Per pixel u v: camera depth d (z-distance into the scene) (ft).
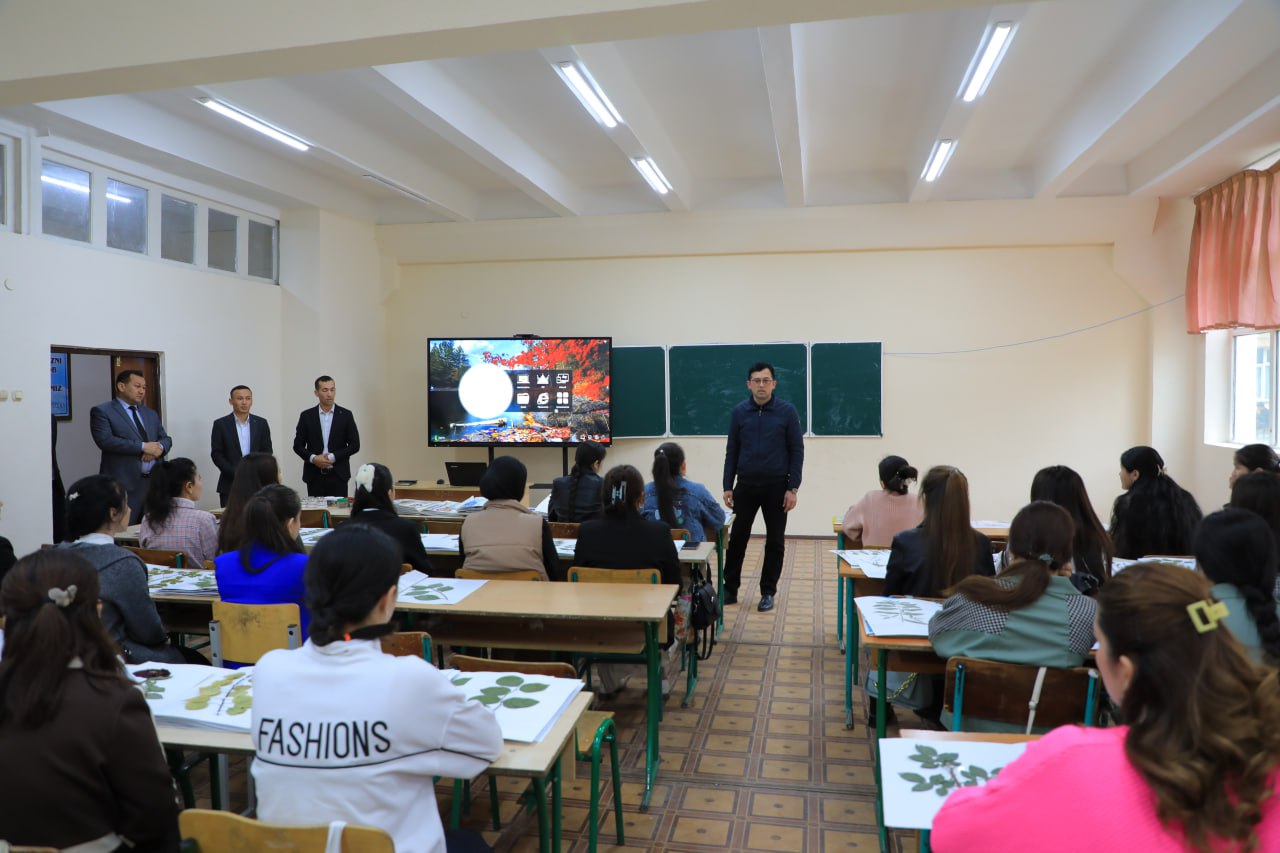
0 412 16.44
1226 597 5.87
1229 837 2.77
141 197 20.17
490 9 10.05
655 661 9.41
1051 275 24.32
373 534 4.80
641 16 9.92
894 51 15.49
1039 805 3.08
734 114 18.98
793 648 14.67
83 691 4.56
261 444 21.11
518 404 25.93
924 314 24.99
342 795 4.47
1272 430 20.26
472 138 17.81
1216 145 17.44
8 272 16.58
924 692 8.95
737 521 17.56
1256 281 18.78
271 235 24.77
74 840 4.52
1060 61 15.80
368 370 27.07
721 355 26.03
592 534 11.37
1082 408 24.25
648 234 25.72
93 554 8.07
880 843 8.07
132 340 19.53
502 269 27.43
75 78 11.43
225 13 10.80
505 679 6.58
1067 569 7.34
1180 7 13.06
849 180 24.34
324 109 18.56
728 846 8.16
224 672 6.89
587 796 9.19
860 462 25.46
